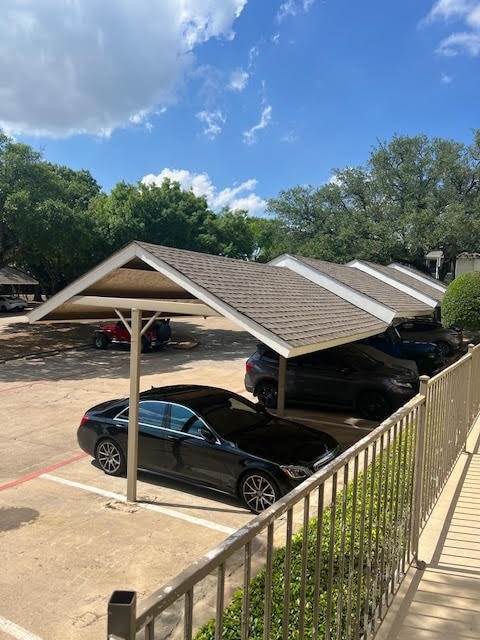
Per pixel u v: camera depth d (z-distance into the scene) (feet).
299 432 26.43
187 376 56.95
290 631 9.73
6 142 79.20
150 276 27.22
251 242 126.82
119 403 28.84
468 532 15.03
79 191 94.12
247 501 23.35
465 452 22.30
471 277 64.18
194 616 14.40
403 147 107.14
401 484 12.53
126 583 17.26
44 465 29.30
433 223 96.84
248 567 6.00
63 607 15.90
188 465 25.13
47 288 142.00
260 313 24.04
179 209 107.55
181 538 20.57
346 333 30.09
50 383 53.31
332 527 8.26
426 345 55.72
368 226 101.55
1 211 76.59
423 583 12.47
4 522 21.90
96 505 23.80
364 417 38.91
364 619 9.80
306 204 112.57
